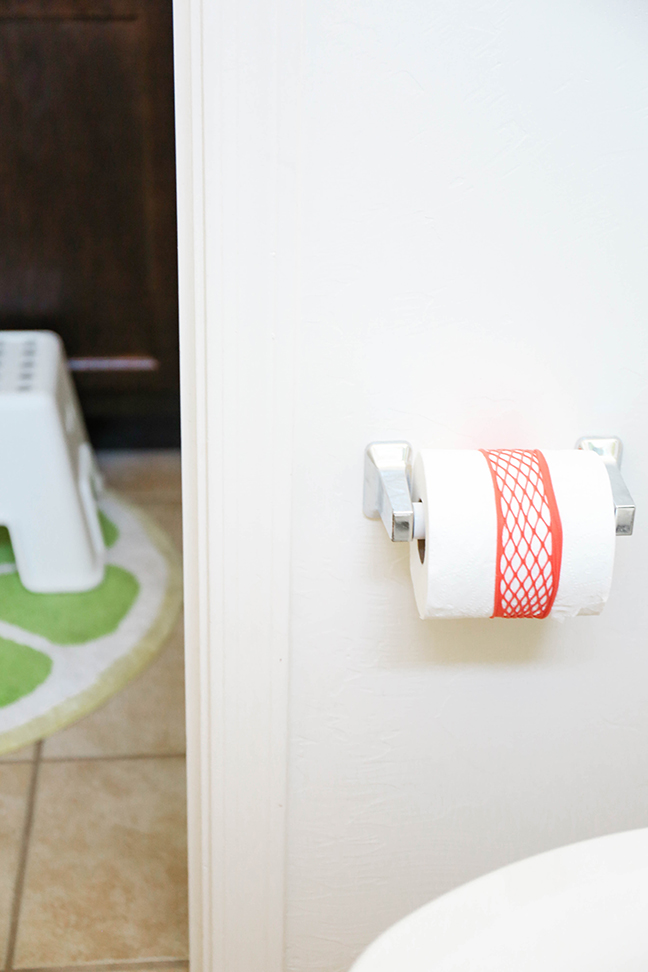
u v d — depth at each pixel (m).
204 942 0.87
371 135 0.57
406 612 0.73
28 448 1.52
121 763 1.34
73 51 1.58
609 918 0.51
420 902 0.89
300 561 0.70
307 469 0.67
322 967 0.92
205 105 0.55
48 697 1.43
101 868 1.19
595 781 0.84
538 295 0.63
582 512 0.61
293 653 0.74
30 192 1.70
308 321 0.62
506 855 0.87
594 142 0.59
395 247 0.60
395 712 0.78
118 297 1.82
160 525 1.85
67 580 1.63
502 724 0.79
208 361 0.61
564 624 0.75
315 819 0.82
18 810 1.26
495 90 0.57
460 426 0.67
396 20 0.55
